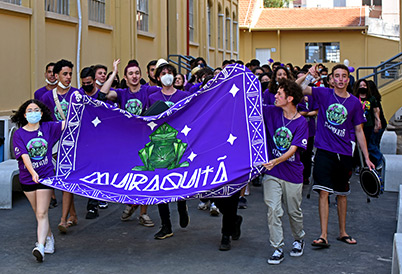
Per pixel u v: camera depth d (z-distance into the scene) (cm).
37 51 1176
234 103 668
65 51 1309
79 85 1359
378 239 729
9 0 1098
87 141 685
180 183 658
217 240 721
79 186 656
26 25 1151
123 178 670
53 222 814
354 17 3959
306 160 1067
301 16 4047
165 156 674
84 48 1388
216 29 2873
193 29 2469
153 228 779
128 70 776
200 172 658
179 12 2162
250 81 665
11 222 807
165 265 626
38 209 641
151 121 682
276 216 627
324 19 3975
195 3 2466
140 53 1762
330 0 5900
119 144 684
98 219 830
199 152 668
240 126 660
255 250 679
